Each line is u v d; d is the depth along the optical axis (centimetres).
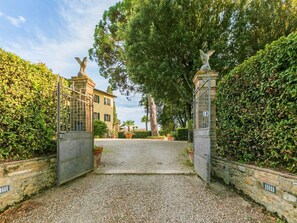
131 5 990
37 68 370
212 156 447
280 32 798
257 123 301
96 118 2008
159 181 403
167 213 263
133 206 284
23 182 305
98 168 510
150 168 507
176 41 770
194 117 547
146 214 260
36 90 356
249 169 304
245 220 241
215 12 773
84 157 452
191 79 816
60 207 280
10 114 298
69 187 368
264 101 284
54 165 386
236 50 799
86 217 251
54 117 412
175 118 2216
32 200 305
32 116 342
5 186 272
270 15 782
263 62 286
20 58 326
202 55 506
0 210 262
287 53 239
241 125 352
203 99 481
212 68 764
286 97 242
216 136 459
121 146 893
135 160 607
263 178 271
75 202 298
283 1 800
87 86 506
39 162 342
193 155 520
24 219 245
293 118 232
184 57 824
